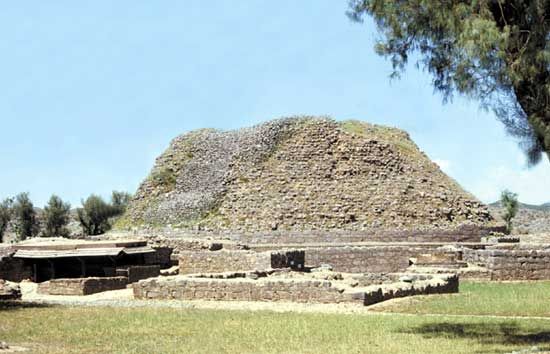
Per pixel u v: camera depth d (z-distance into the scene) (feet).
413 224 290.15
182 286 142.20
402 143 351.46
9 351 87.15
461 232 284.82
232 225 295.89
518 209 404.16
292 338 96.22
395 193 302.45
